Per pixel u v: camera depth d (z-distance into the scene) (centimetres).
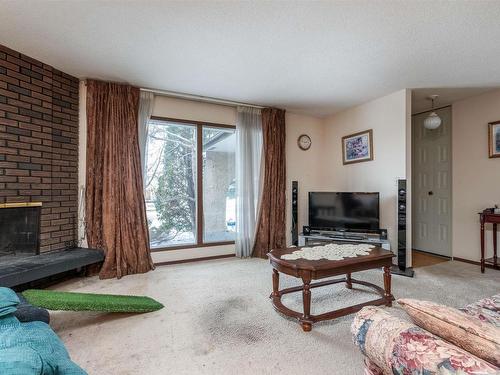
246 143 399
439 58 259
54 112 287
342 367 154
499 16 195
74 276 306
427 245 425
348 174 426
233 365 156
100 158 310
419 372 70
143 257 325
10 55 249
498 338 72
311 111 438
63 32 221
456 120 386
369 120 390
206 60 267
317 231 388
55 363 109
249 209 399
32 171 268
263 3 185
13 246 258
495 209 326
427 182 425
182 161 379
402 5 185
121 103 319
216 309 226
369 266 218
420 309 91
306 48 243
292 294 255
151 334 189
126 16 200
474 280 293
